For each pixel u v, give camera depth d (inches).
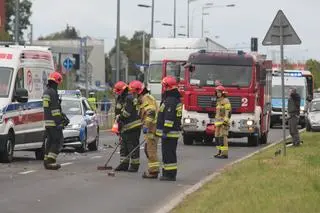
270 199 1252.5
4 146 2007.9
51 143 1925.4
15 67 2112.5
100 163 2150.6
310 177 1592.0
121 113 1893.5
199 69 3041.3
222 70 3024.1
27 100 2124.8
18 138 2106.3
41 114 2255.2
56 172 1857.8
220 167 2106.3
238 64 3021.7
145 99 1811.0
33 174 1796.3
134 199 1417.3
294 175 1636.3
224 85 3009.4
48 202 1350.9
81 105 2733.8
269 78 3585.1
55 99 1918.1
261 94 3139.8
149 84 4030.5
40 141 2250.2
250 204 1200.8
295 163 1952.5
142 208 1307.8
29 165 2041.1
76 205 1325.0
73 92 3041.3
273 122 5334.6
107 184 1638.8
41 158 2282.2
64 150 2716.5
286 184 1470.2
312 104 4485.7
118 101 1908.2
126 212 1261.1
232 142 3457.2
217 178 1710.1
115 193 1496.1
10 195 1427.2
